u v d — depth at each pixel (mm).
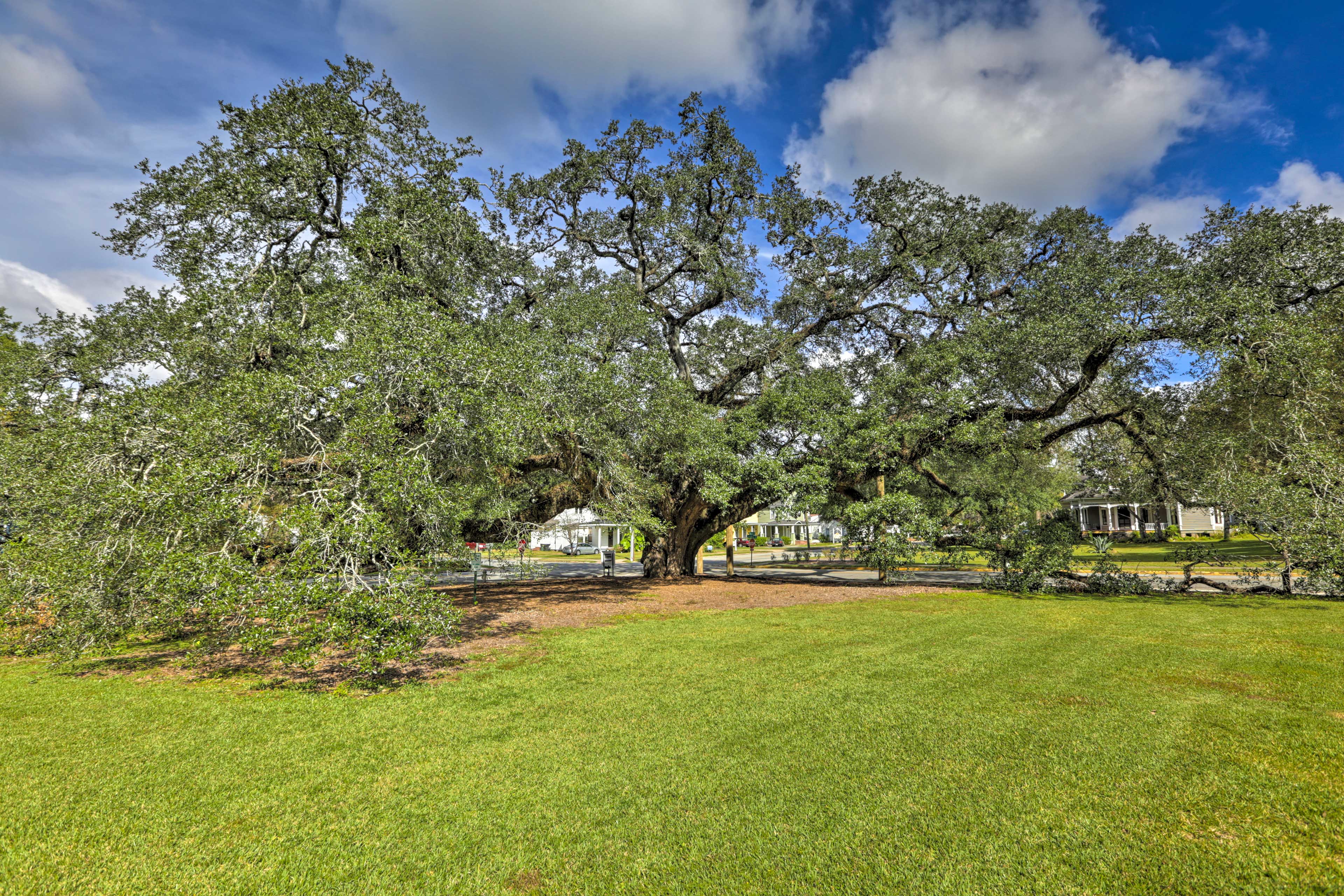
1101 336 12375
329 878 2939
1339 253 11250
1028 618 10500
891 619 10609
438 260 11273
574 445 11336
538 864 3039
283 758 4461
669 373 12953
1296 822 3316
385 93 11133
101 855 3152
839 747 4527
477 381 8648
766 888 2812
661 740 4746
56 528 7270
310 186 10102
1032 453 16734
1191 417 13477
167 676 6957
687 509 18016
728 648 8305
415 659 7703
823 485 13945
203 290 8789
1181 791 3707
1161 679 6301
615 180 15820
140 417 7805
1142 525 40562
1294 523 10969
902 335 16953
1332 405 11305
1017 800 3631
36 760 4422
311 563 6160
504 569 15844
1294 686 5957
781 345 16453
